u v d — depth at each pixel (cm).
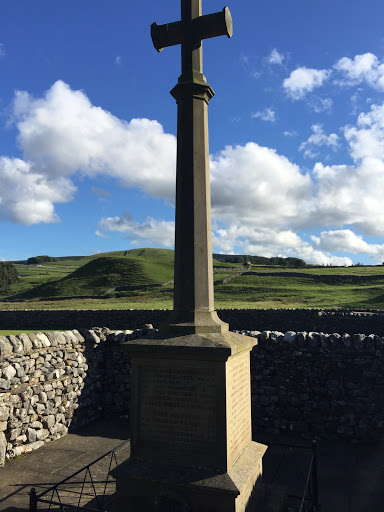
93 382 968
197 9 534
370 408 816
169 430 461
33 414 779
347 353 848
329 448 776
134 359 479
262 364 894
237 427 482
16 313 2947
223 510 418
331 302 3794
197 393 452
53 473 666
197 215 496
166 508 429
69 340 902
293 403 862
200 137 510
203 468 443
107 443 806
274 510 484
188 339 454
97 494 595
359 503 561
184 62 529
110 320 2702
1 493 594
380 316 2112
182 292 490
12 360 745
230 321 2553
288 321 2389
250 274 5775
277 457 729
